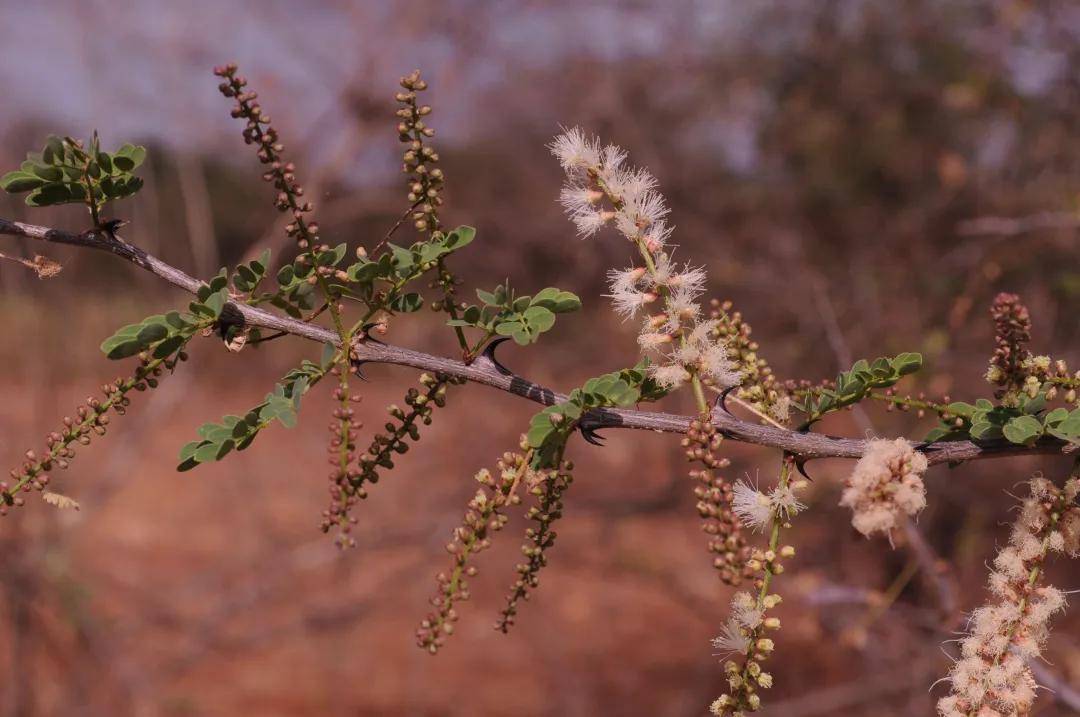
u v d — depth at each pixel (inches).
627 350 340.2
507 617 52.4
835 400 55.2
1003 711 48.4
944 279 222.4
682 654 307.4
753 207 351.3
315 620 289.6
